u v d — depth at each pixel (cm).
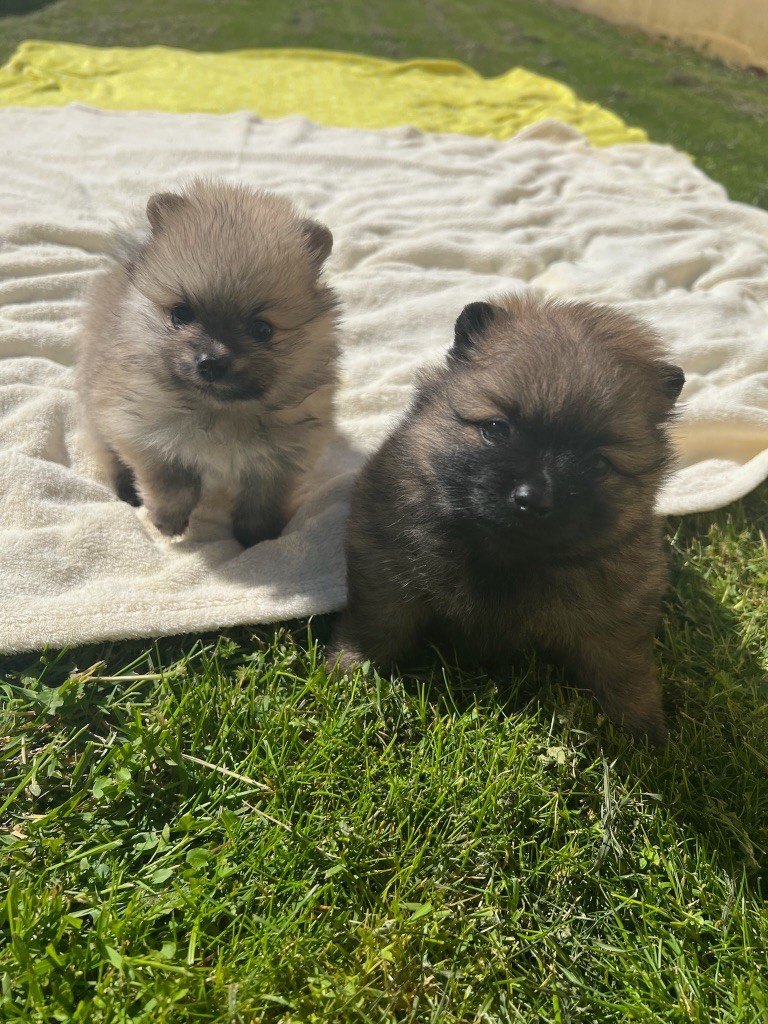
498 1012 26
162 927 26
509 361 31
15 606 36
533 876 29
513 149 86
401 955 26
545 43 154
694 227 75
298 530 43
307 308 40
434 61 110
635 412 31
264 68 103
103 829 29
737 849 31
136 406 39
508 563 33
